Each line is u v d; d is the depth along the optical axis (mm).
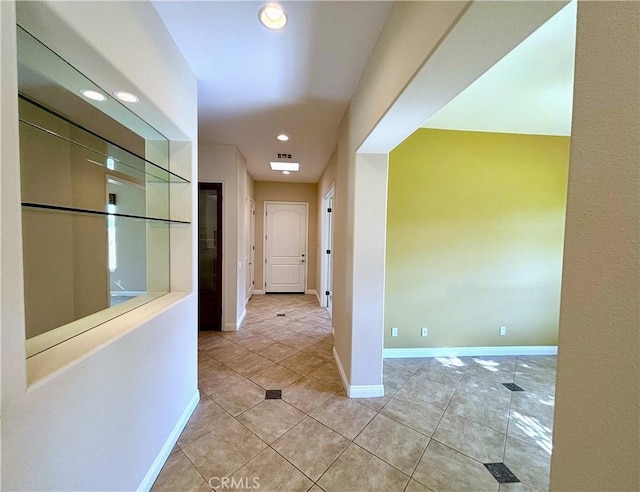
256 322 4504
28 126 1310
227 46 1781
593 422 480
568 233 520
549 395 2500
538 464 1719
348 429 1994
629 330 428
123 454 1283
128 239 1956
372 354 2432
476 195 3279
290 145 3832
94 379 1092
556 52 1828
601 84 466
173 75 1733
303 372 2842
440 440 1907
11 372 748
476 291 3324
